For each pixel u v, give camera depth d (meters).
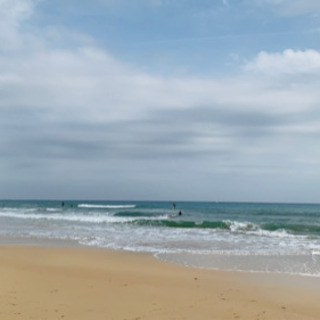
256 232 23.23
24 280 9.02
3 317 6.01
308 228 25.22
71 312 6.48
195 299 7.76
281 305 7.54
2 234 21.22
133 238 19.61
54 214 42.50
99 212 47.97
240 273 10.88
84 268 11.34
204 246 16.69
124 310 6.75
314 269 11.52
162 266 11.92
